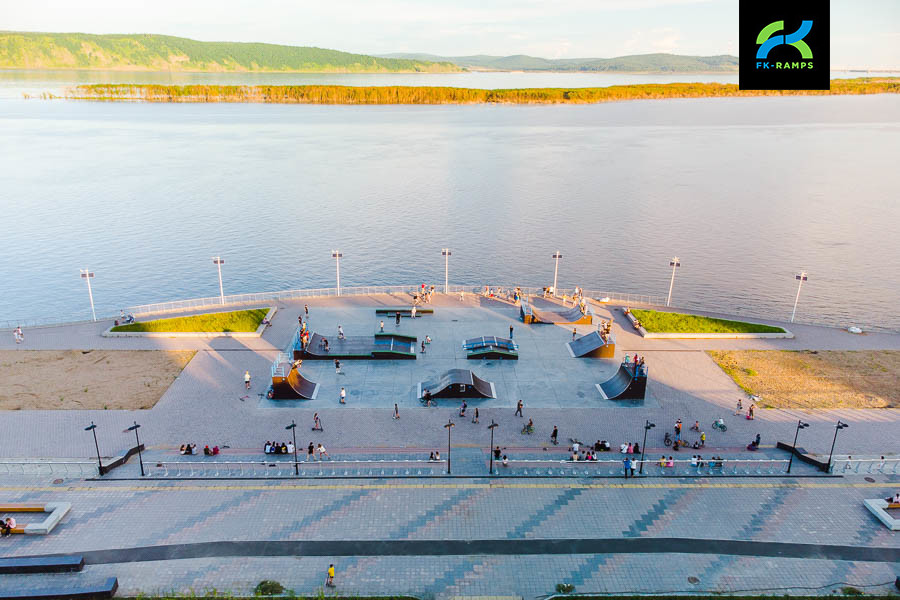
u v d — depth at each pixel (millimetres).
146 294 101250
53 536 39500
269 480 45656
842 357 67250
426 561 37969
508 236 133500
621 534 40438
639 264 115938
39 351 66938
